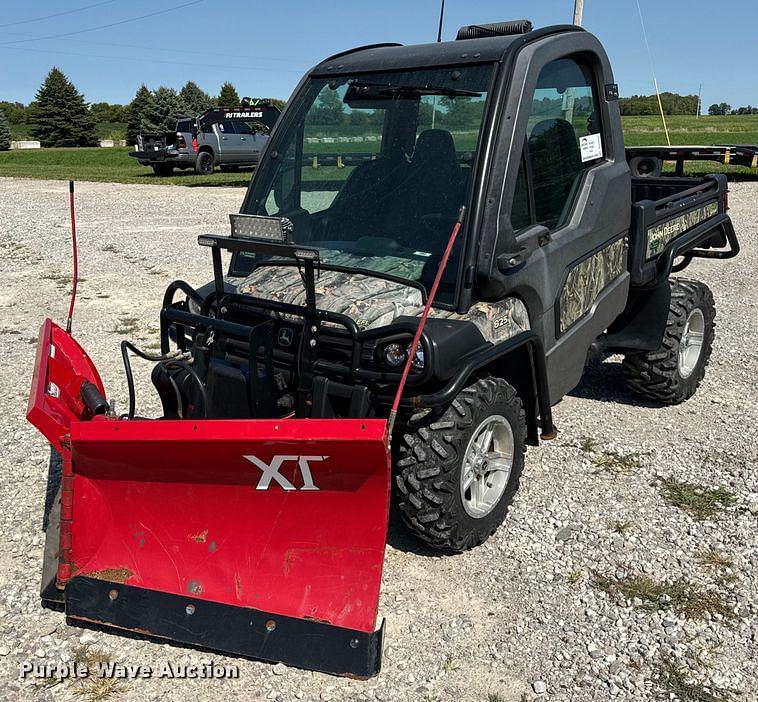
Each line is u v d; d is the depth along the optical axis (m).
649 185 7.17
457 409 3.66
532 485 4.81
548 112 4.32
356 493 3.10
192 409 3.99
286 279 4.05
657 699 3.11
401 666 3.29
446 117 4.06
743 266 11.64
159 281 10.46
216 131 29.09
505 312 3.96
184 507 3.34
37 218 16.47
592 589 3.80
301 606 3.22
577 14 19.33
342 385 3.63
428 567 3.95
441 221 3.97
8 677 3.20
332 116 4.45
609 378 6.81
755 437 5.54
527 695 3.14
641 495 4.70
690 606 3.66
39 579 3.84
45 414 3.33
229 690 3.15
